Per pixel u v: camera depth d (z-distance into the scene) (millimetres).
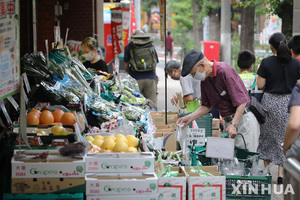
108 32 21875
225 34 26453
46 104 7203
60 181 4996
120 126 6891
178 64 9797
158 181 5543
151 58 13375
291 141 5367
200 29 41875
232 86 7457
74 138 5848
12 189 4953
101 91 8664
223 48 26656
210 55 28234
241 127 8016
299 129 5254
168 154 7281
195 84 9805
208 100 7820
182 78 9680
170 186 5848
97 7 18859
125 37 19719
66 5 17656
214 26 35656
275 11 22484
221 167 6840
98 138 6297
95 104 7348
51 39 13297
